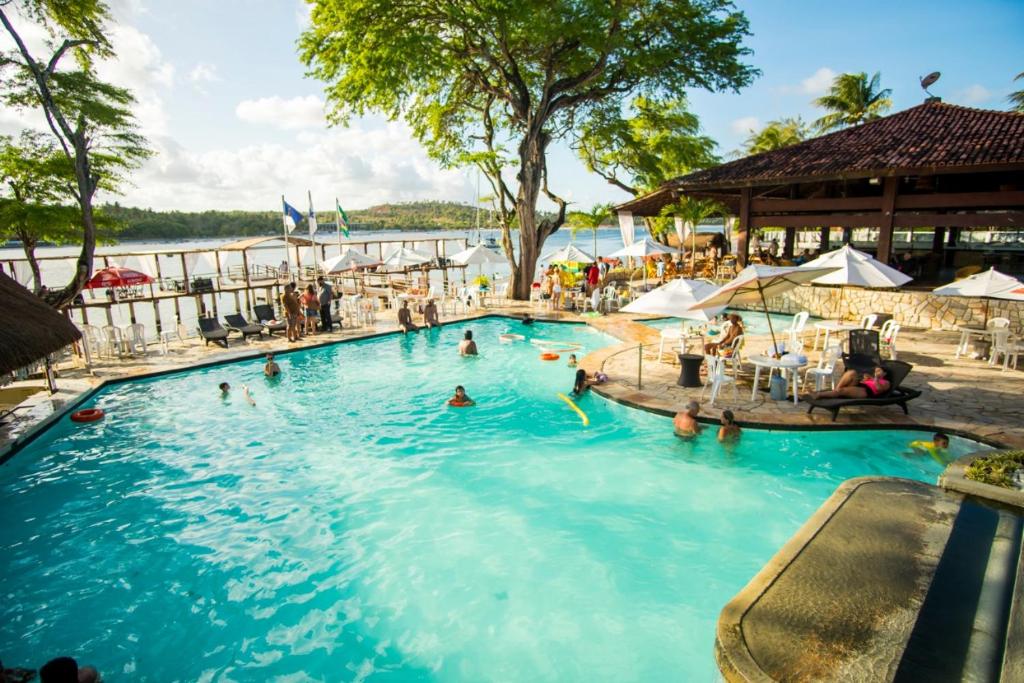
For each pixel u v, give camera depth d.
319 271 30.39
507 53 23.05
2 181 17.47
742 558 6.79
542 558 6.93
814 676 3.24
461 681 5.17
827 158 18.92
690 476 8.76
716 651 3.56
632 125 36.28
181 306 35.62
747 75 25.47
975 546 4.61
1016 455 5.92
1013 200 15.86
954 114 19.31
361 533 7.59
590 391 12.48
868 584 4.12
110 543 7.46
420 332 19.80
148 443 10.68
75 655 5.55
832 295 18.89
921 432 9.41
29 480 9.23
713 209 26.11
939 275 21.56
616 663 5.31
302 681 5.21
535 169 25.55
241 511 8.21
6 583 6.67
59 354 15.79
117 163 17.97
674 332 15.09
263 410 12.34
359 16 20.20
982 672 3.23
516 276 26.50
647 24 23.83
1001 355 13.41
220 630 5.88
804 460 9.01
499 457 9.74
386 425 11.36
